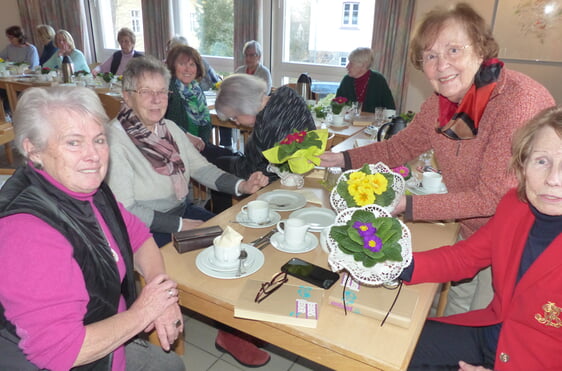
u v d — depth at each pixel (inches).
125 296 42.8
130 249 42.7
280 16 200.4
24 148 34.0
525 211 42.9
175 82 115.2
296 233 48.4
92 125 34.9
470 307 61.1
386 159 68.5
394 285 42.1
